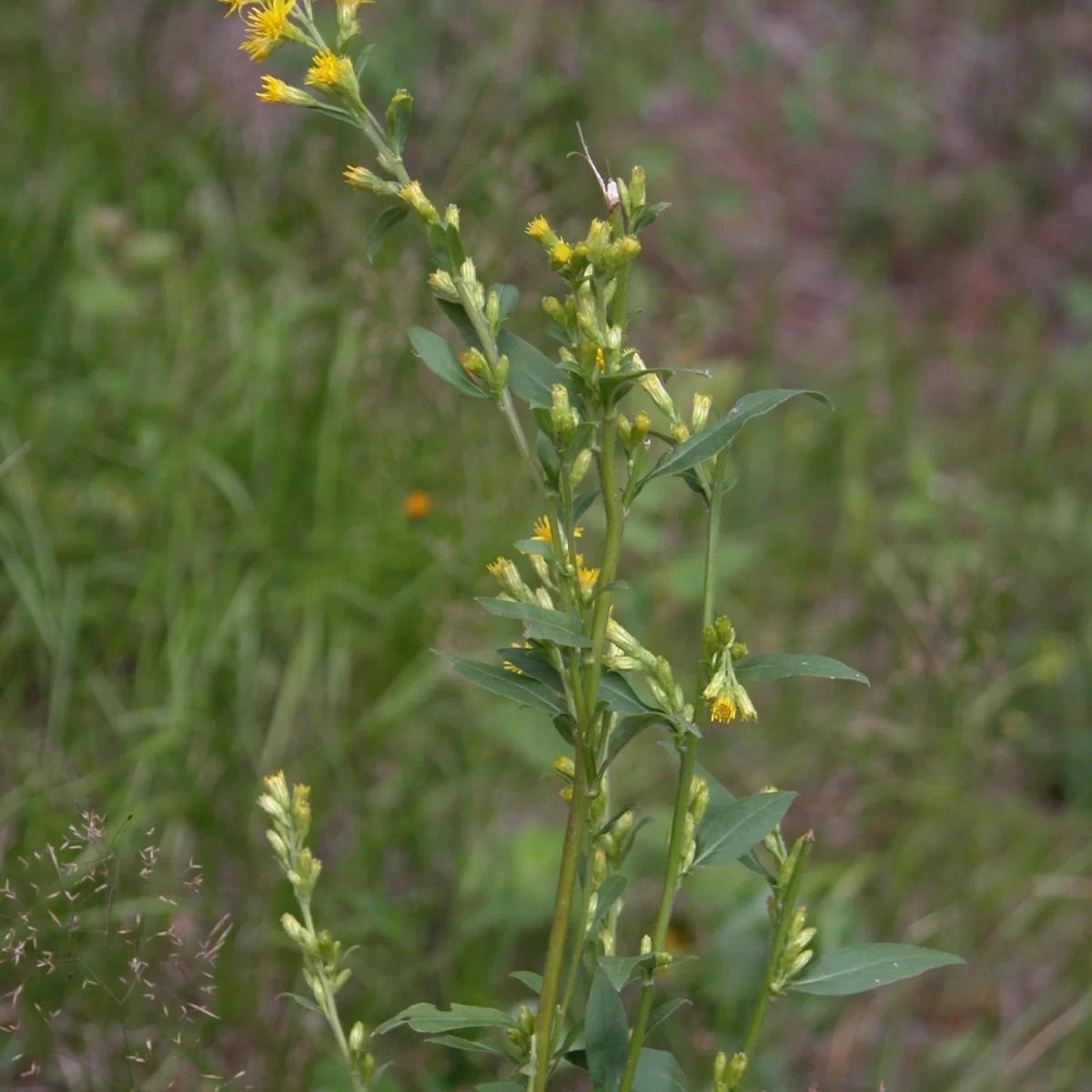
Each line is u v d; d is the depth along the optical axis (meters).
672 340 3.84
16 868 2.12
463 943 2.29
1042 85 6.37
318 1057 2.13
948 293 5.36
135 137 3.78
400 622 2.75
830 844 2.88
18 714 2.56
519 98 4.10
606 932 1.36
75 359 3.13
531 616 1.14
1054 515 4.03
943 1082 2.47
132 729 2.46
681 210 4.83
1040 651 3.39
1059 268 5.59
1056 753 3.27
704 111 5.72
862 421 4.09
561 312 1.17
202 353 3.16
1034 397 4.56
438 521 2.90
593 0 5.01
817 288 5.11
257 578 2.74
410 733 2.64
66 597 2.62
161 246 3.44
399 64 3.97
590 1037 1.22
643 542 3.04
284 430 3.00
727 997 2.31
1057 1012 2.62
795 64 6.19
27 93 3.76
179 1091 2.00
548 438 1.19
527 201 3.35
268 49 1.24
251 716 2.58
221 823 2.34
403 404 3.03
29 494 2.76
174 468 2.87
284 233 3.55
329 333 3.24
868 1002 2.57
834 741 3.04
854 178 5.66
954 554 3.65
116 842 1.93
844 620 3.48
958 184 5.76
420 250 3.11
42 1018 1.99
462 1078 2.16
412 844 2.49
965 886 2.85
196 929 2.20
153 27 4.34
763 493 3.85
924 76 6.38
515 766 2.71
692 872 1.25
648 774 2.84
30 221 3.35
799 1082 2.37
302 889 1.40
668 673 1.20
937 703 3.06
